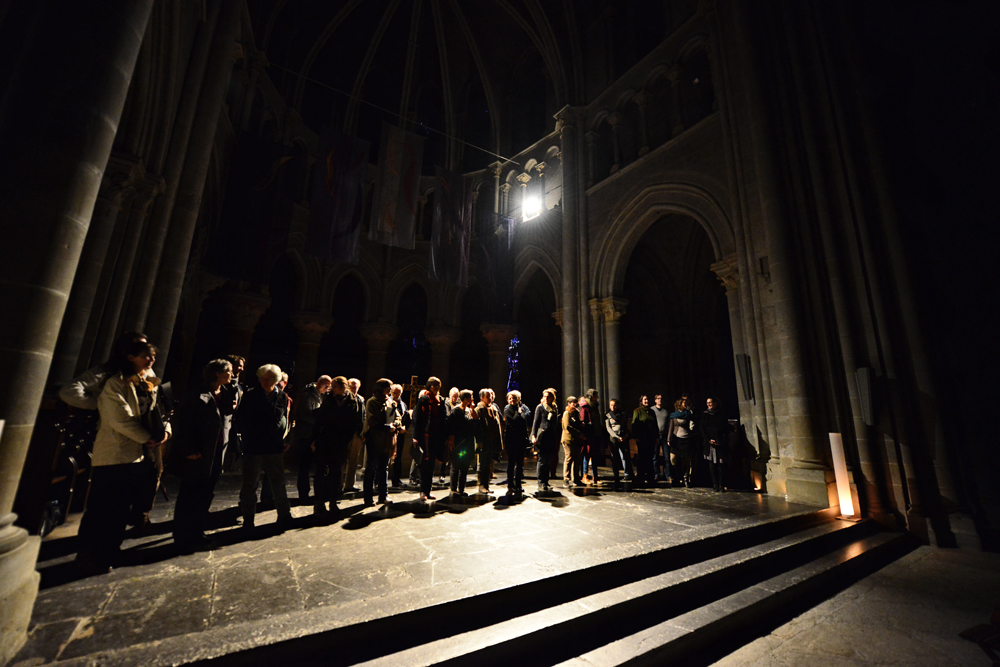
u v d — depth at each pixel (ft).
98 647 6.61
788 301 24.00
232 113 36.09
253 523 13.64
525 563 11.16
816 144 25.07
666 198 35.53
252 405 13.82
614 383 38.19
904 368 21.48
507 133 58.39
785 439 24.32
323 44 52.06
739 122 29.60
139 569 10.03
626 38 44.68
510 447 20.86
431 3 58.54
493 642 8.05
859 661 9.69
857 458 21.75
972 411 20.33
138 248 20.24
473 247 56.70
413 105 63.10
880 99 24.58
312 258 50.83
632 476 27.14
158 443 10.40
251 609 8.12
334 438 15.49
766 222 25.52
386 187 36.91
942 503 19.83
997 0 21.38
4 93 7.68
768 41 27.91
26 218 7.55
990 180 21.35
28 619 6.84
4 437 6.92
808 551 16.15
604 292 40.75
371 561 11.05
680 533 14.58
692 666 9.34
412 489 22.29
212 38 24.80
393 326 55.36
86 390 9.55
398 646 7.80
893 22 25.14
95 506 9.82
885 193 23.04
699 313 52.90
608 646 8.96
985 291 21.02
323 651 7.29
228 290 41.27
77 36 8.55
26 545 7.06
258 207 36.14
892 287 22.39
